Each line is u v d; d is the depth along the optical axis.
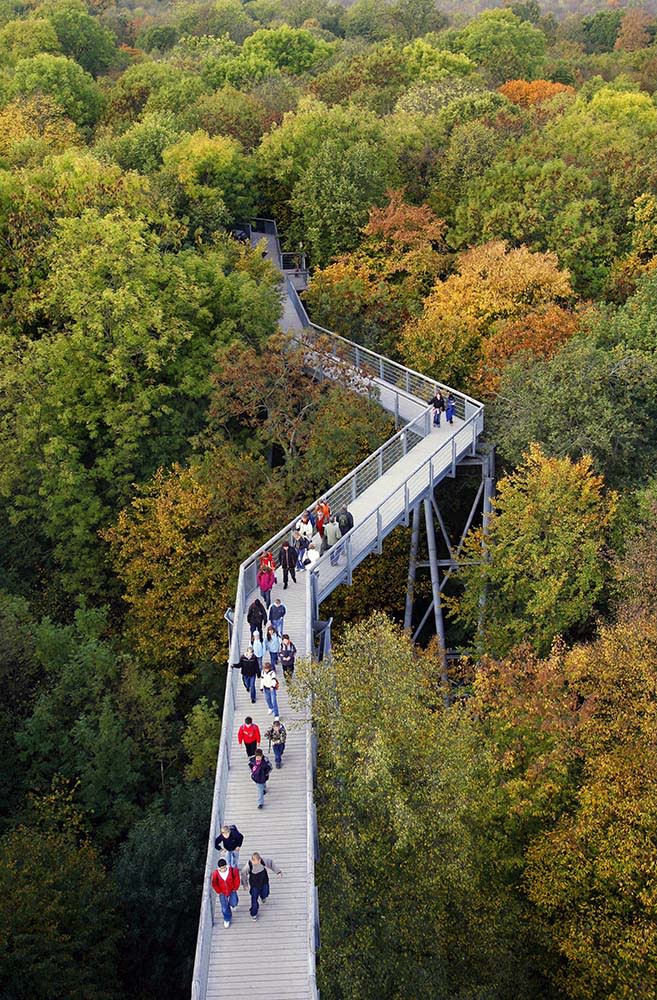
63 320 42.22
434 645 31.59
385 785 20.45
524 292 41.50
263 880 18.97
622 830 22.12
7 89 65.44
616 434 35.09
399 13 122.50
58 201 44.12
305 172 51.22
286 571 28.48
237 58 83.62
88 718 30.38
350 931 20.61
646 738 23.86
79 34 86.50
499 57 89.50
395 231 47.25
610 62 101.44
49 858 25.56
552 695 25.94
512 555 33.34
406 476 34.34
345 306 44.50
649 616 28.23
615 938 22.12
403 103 64.12
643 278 41.94
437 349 40.50
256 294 42.31
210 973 18.36
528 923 24.27
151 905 26.05
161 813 29.45
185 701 37.38
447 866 21.48
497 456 39.25
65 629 33.94
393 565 39.94
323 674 22.53
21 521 40.53
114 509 39.53
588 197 47.84
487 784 24.95
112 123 66.44
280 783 22.44
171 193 49.53
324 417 36.91
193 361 40.25
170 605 37.09
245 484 37.09
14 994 22.61
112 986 24.84
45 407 38.44
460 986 22.78
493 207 48.12
